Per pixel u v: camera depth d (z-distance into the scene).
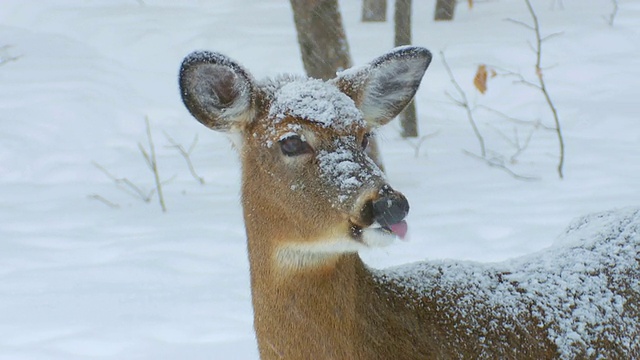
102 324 10.19
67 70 22.83
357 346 6.62
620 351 6.80
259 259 6.73
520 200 13.74
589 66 22.36
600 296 6.99
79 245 12.90
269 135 6.58
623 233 7.47
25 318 10.43
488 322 6.82
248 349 9.43
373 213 6.14
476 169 15.73
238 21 27.17
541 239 11.83
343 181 6.29
